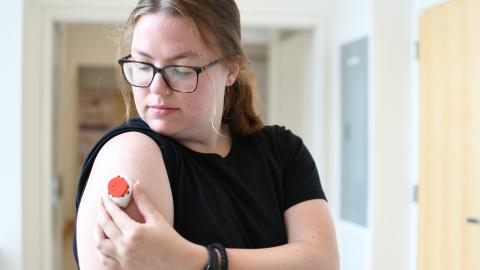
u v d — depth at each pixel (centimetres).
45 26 310
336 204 328
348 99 311
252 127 100
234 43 86
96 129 719
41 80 310
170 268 69
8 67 284
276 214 93
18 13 285
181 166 82
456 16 234
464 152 227
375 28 279
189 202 81
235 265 75
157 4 78
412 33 279
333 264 91
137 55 79
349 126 309
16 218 285
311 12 331
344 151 316
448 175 239
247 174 94
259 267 78
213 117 84
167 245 68
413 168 279
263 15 328
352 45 304
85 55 659
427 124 259
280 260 81
